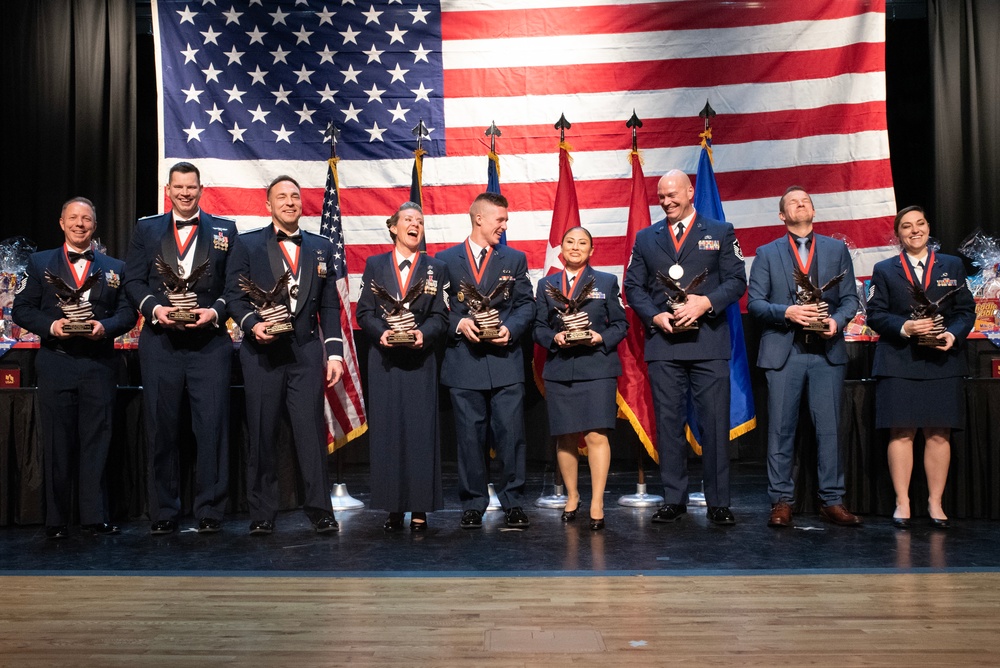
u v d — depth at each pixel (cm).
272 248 471
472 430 484
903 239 491
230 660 266
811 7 634
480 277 489
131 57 686
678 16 643
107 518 483
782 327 487
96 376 473
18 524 496
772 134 635
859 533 459
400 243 484
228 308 469
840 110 629
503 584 355
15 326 536
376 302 477
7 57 684
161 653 272
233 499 531
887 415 479
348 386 566
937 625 296
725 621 301
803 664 259
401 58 652
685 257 489
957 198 674
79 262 481
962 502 502
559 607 320
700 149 621
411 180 635
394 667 259
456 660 264
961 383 477
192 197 474
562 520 500
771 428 488
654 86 643
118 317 478
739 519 501
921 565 386
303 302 470
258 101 645
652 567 384
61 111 684
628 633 289
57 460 464
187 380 471
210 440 471
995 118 670
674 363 488
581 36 648
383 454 471
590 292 476
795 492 515
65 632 294
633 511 532
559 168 584
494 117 649
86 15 684
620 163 641
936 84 672
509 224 642
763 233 633
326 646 278
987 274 551
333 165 585
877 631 289
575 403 480
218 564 397
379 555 413
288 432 548
